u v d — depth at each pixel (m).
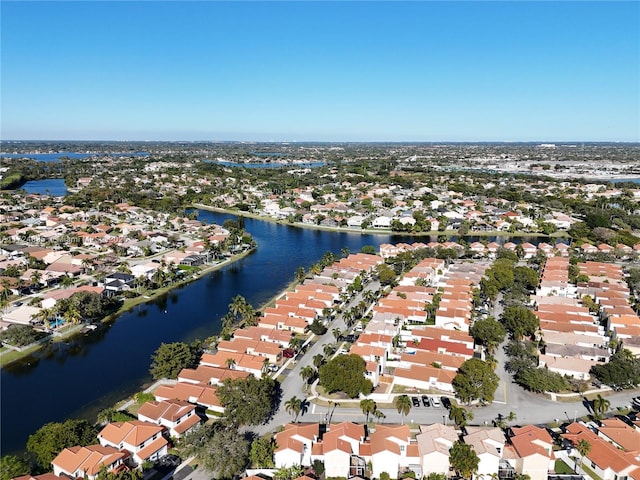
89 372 131.50
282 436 95.19
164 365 125.25
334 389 115.19
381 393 119.75
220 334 155.88
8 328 148.12
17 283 191.38
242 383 108.00
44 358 139.62
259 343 138.12
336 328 157.75
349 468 89.50
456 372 124.25
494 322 146.25
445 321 158.50
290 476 87.56
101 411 112.12
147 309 180.12
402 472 90.56
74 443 92.62
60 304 161.75
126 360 138.38
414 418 108.88
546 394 120.00
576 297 193.25
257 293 199.50
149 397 114.38
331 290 188.00
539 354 139.50
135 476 83.00
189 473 89.69
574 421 108.44
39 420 108.56
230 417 101.50
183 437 97.75
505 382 125.94
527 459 87.75
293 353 137.88
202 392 112.69
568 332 150.25
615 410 113.44
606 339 145.12
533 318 151.38
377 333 145.62
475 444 91.75
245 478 84.50
